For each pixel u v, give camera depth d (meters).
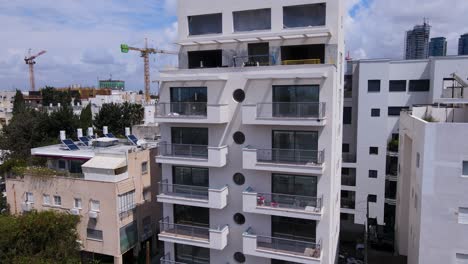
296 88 21.16
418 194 21.73
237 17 23.58
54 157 33.03
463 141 18.98
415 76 39.91
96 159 30.50
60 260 26.48
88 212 29.97
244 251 22.45
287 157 21.67
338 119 25.98
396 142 40.12
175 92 24.09
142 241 32.81
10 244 25.50
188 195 24.27
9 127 52.12
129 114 68.19
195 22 24.73
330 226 21.83
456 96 27.92
